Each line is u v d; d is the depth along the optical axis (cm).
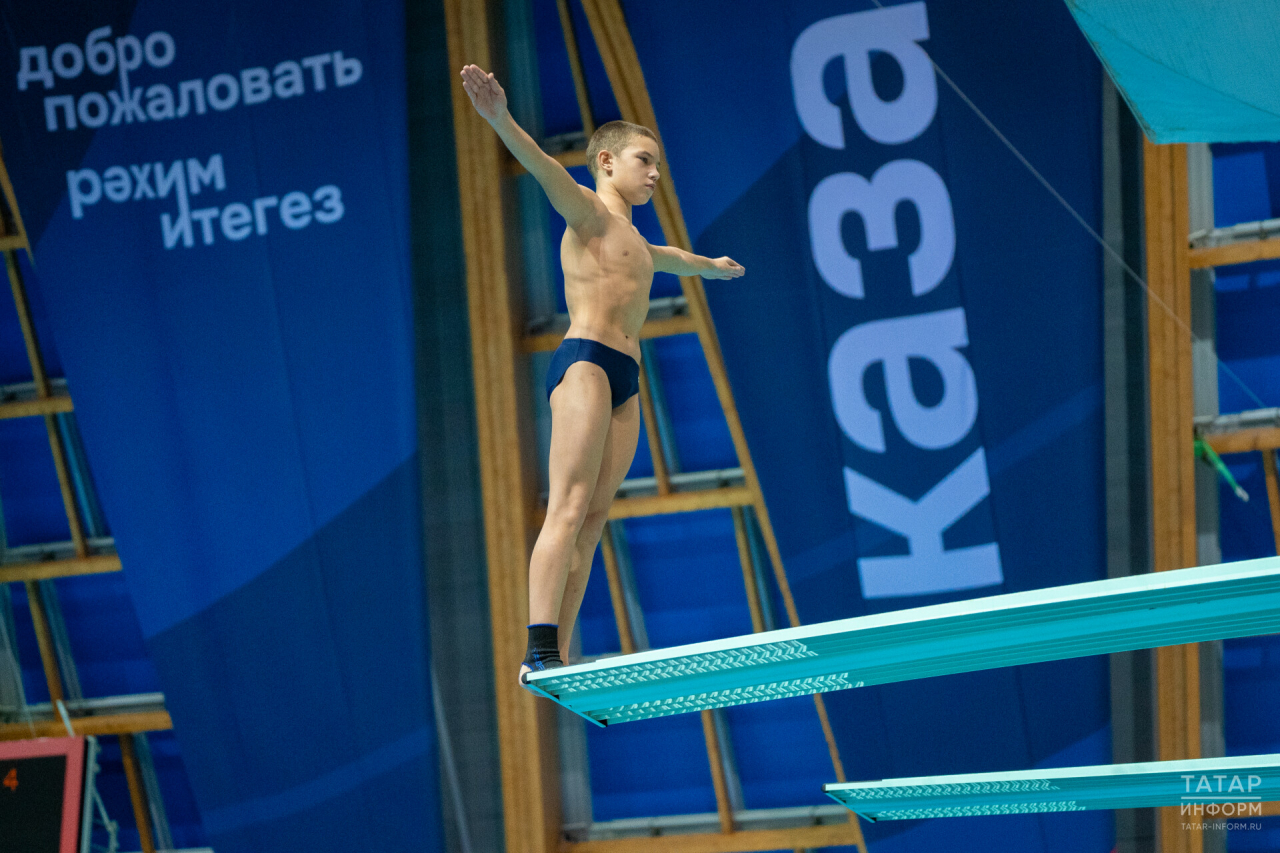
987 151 4250
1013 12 4162
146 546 4859
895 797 1912
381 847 4859
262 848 4909
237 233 4669
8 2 4662
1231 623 1164
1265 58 1645
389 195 4578
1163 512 4484
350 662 4816
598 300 1444
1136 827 4638
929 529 4475
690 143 4441
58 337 4800
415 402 4681
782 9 4322
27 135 4712
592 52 4769
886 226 4350
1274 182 4444
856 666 1274
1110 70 1753
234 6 4572
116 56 4641
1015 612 1123
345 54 4534
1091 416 4347
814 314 4466
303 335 4691
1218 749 4894
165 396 4788
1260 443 4572
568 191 1414
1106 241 4288
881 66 4278
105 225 4725
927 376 4406
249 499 4788
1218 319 4650
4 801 4741
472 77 1273
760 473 4641
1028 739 4569
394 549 4741
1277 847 4950
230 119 4622
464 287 4891
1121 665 4612
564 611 1455
